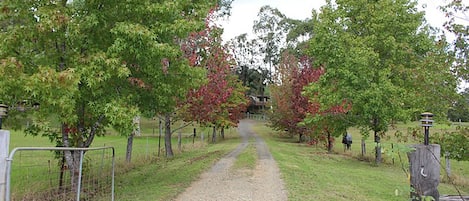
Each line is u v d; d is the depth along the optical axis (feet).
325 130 78.95
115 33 29.81
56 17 28.48
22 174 28.89
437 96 38.24
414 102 44.21
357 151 87.10
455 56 38.04
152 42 30.37
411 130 42.91
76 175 30.83
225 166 47.09
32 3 29.91
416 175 16.26
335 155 75.10
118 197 29.30
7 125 31.40
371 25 65.51
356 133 149.38
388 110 59.00
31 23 29.53
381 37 63.82
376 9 66.13
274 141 116.88
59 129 34.53
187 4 36.11
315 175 40.98
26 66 29.60
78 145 32.68
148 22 33.27
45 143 76.07
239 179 37.14
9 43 28.58
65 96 26.96
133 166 49.93
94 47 31.78
